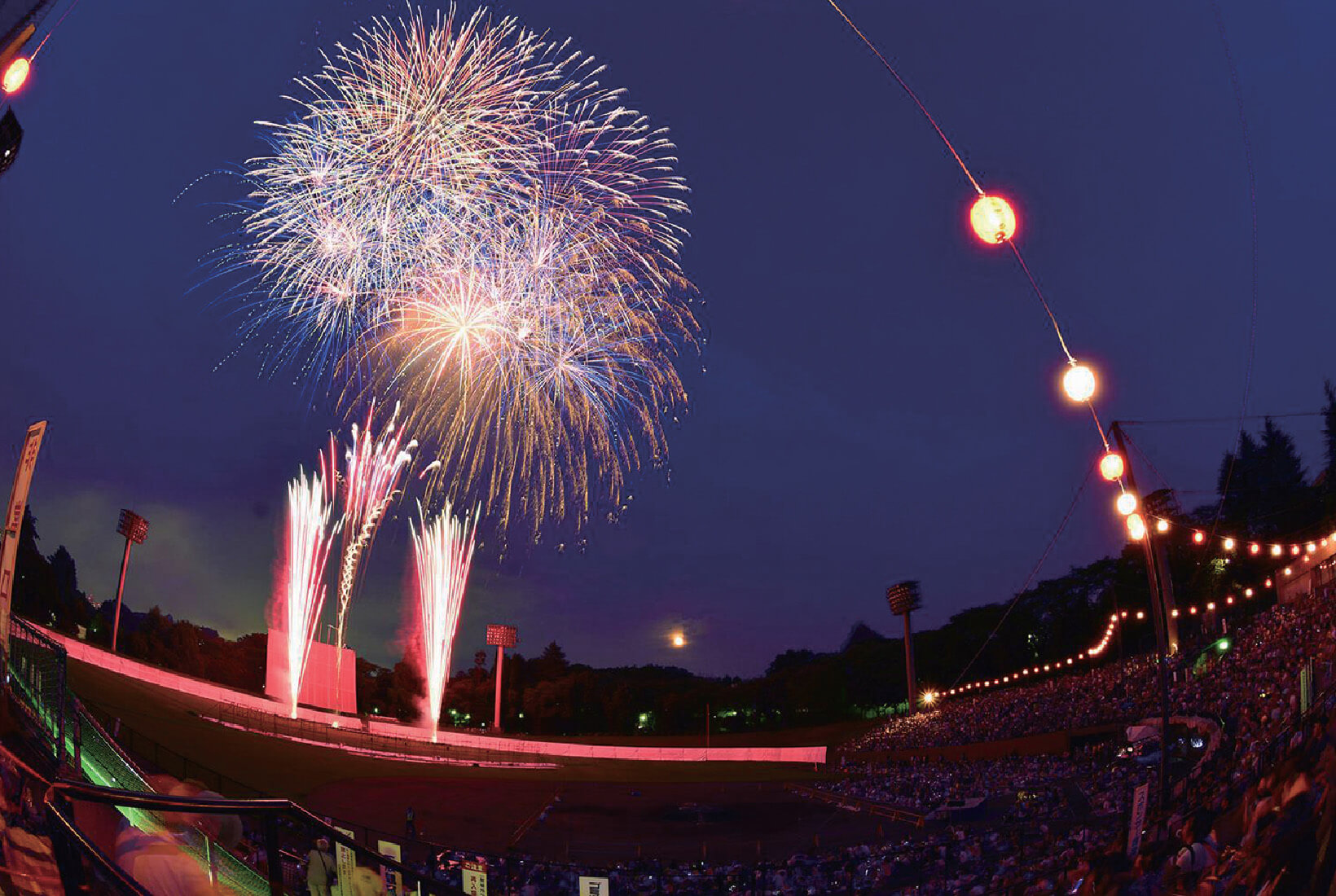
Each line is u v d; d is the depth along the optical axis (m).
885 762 84.56
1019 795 43.72
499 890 30.27
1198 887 10.10
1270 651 38.97
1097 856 17.42
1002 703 81.00
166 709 67.31
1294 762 9.26
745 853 48.28
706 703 134.12
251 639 119.62
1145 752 43.91
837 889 31.98
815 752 95.75
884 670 131.50
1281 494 79.75
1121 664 73.69
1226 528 81.75
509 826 54.06
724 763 97.81
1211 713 37.66
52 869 5.98
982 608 129.38
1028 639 119.56
